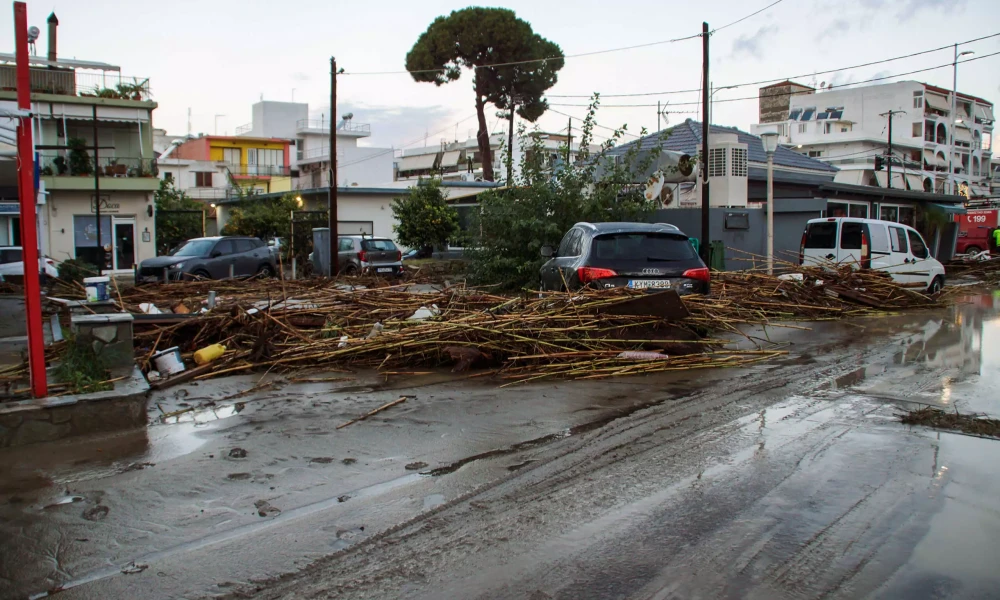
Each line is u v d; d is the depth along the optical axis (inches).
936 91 3304.6
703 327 390.6
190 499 185.6
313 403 284.4
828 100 3348.9
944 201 1249.4
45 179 1238.3
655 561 147.3
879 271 601.9
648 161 750.5
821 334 464.1
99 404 245.6
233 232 1501.0
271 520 171.8
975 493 182.4
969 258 1146.0
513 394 297.4
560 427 247.4
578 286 405.4
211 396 297.1
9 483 197.5
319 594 136.6
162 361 329.7
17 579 144.0
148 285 690.2
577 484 192.1
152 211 1357.0
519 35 1626.5
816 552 150.5
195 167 2479.1
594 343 351.9
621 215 711.7
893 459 208.8
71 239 1299.2
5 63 1280.8
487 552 152.8
